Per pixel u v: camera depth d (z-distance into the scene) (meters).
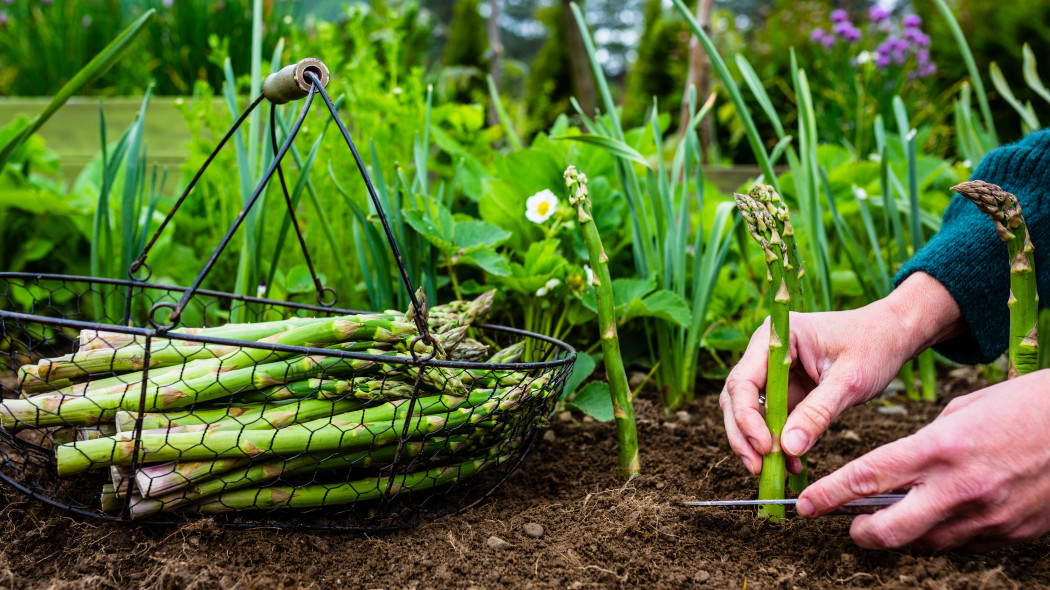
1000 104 2.11
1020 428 0.71
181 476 0.75
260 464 0.77
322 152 1.05
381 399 0.79
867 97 1.81
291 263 1.09
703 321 1.02
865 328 0.81
